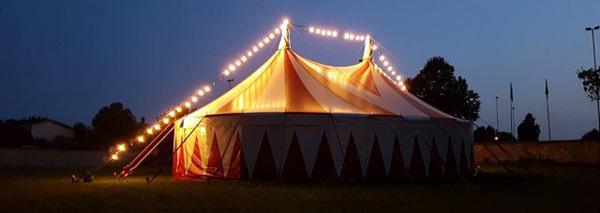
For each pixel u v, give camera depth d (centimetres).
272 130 1369
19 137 3291
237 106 1490
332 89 1564
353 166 1377
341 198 1032
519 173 1889
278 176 1351
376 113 1460
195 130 1503
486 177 1619
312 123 1369
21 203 973
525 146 3045
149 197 1047
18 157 2683
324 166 1358
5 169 2353
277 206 917
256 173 1365
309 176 1347
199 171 1470
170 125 1778
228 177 1393
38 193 1150
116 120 5275
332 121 1375
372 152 1407
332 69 1742
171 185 1316
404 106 1617
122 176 1545
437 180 1481
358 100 1546
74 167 2664
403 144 1453
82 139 3878
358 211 868
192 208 895
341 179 1362
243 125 1392
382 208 905
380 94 1681
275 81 1556
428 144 1395
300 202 968
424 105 1731
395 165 1430
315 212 854
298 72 1592
